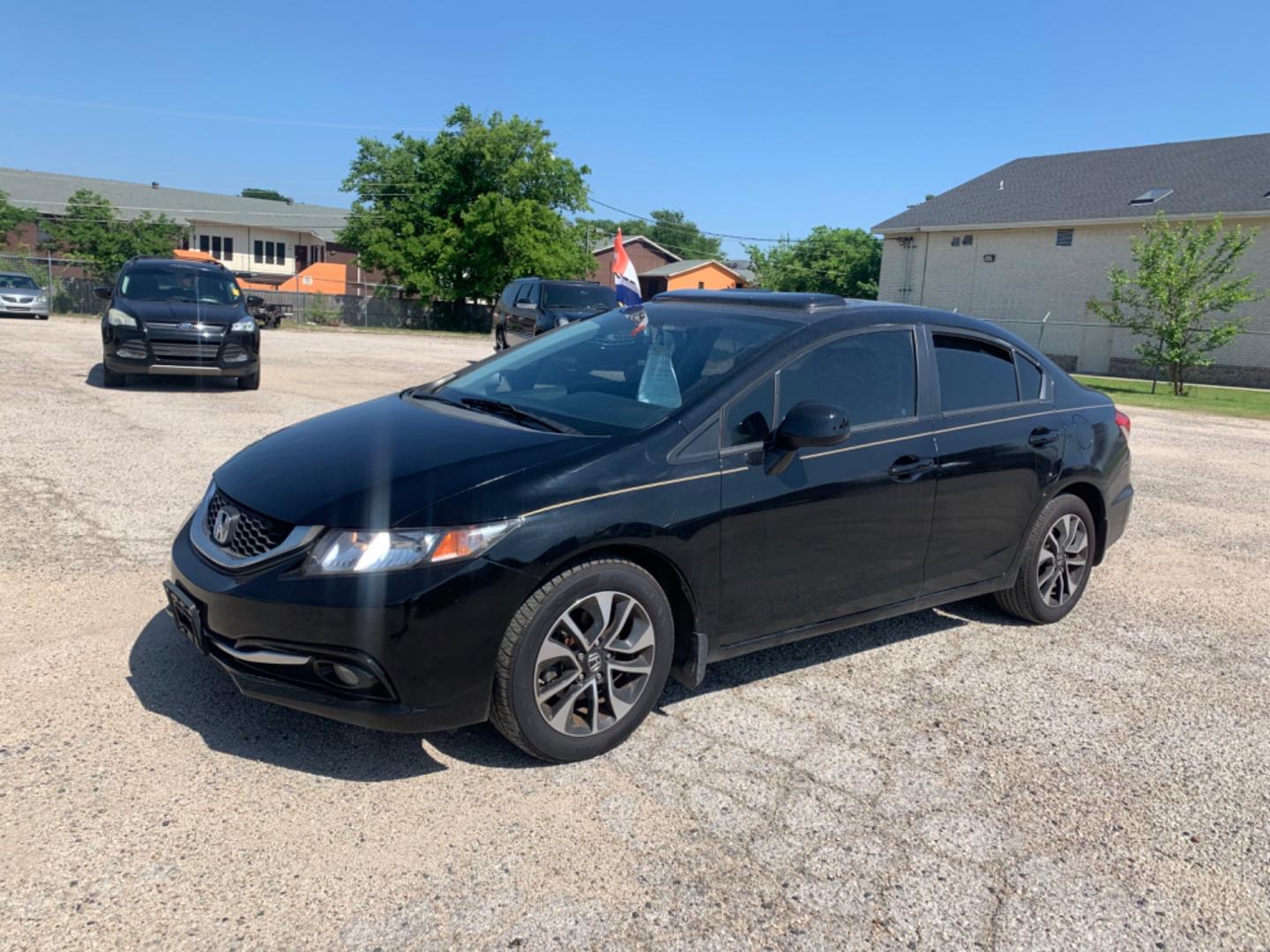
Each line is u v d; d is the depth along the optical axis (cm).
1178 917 267
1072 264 3231
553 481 317
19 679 360
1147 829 311
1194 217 2802
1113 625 509
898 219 3719
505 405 391
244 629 302
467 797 304
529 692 312
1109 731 381
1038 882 279
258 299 1287
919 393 426
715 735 358
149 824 277
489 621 301
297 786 303
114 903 244
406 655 293
